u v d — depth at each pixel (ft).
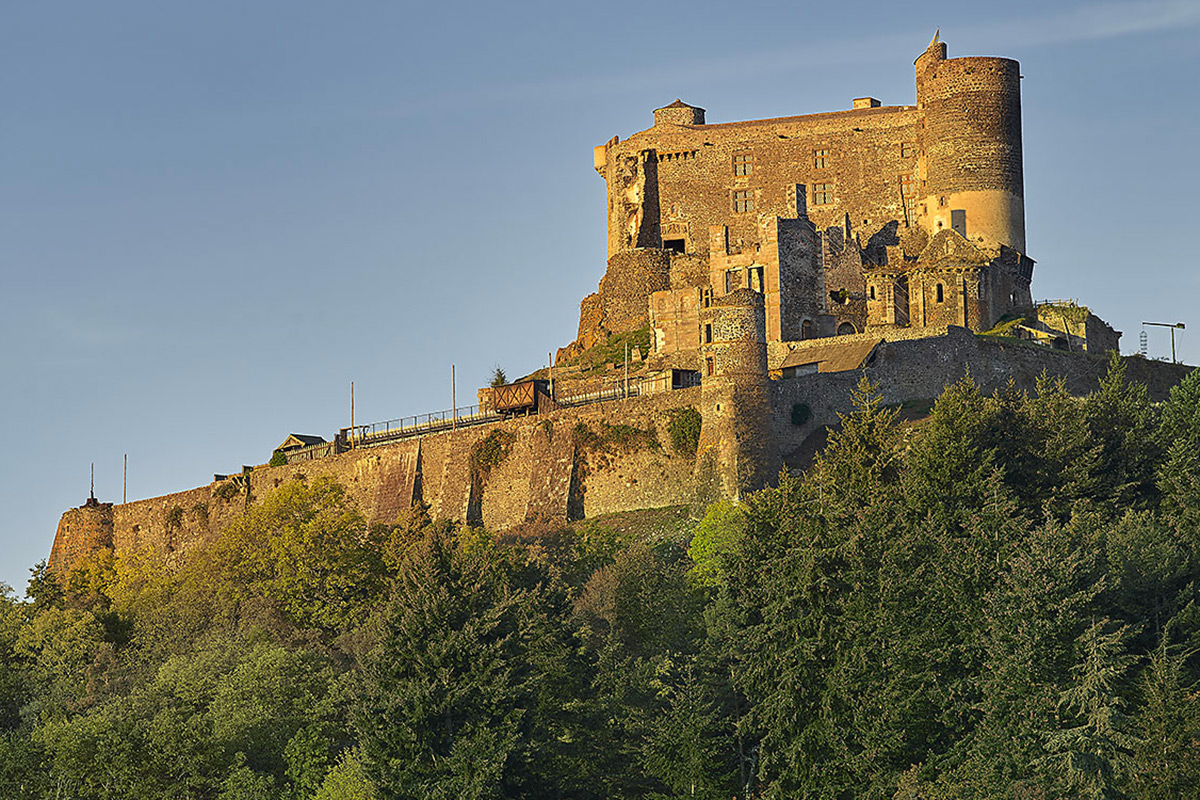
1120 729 287.69
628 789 337.93
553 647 335.88
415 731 302.45
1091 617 300.81
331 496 527.40
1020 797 277.03
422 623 315.78
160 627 473.67
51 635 470.39
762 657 323.57
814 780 308.60
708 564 395.14
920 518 346.33
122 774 339.77
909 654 309.83
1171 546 333.83
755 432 481.87
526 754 302.86
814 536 332.60
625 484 504.43
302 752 339.36
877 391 510.58
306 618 470.39
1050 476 380.17
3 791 337.93
